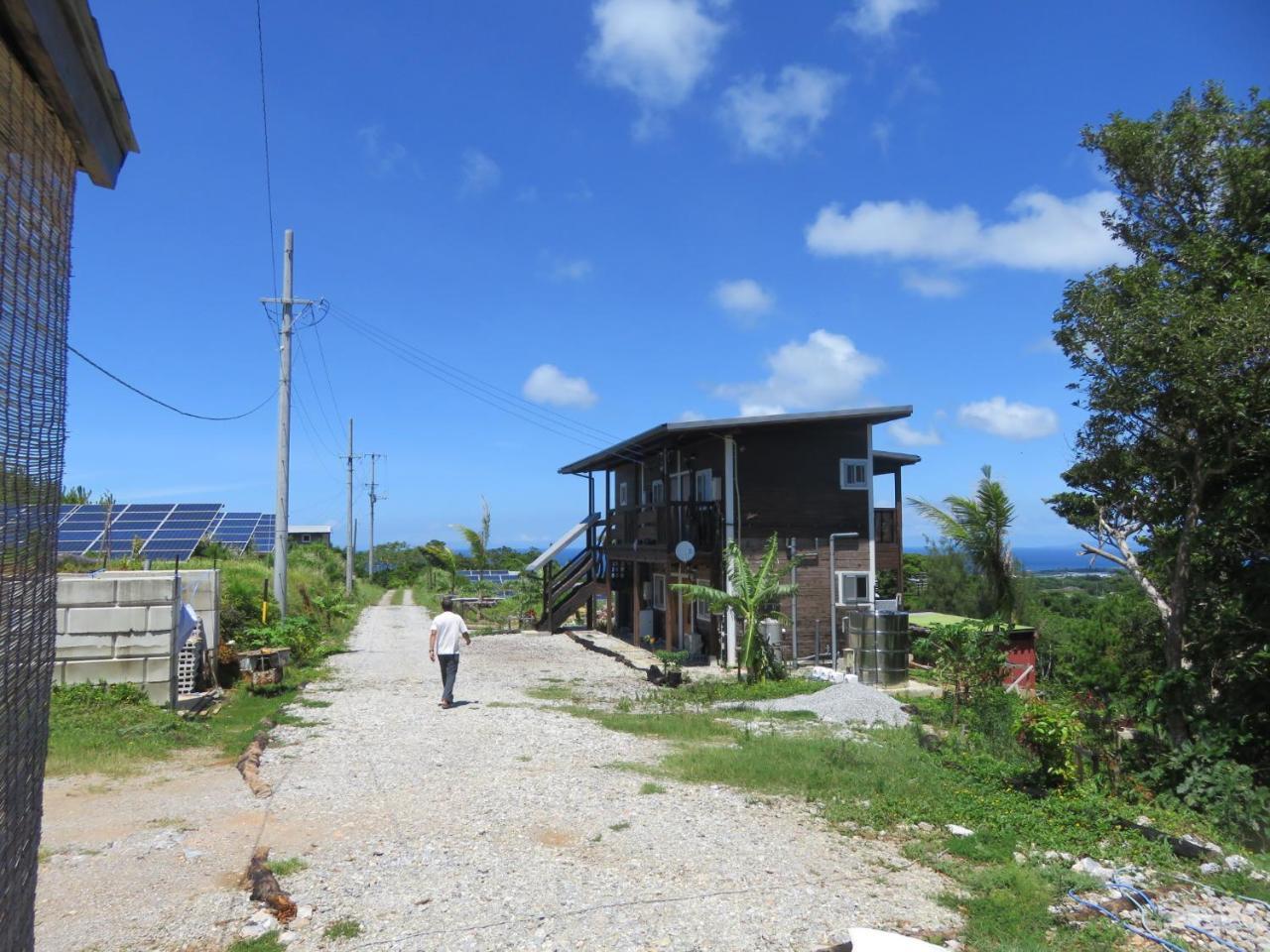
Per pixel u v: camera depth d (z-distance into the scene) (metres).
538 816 6.98
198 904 5.03
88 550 22.30
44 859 5.77
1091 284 10.45
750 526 18.20
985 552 21.05
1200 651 10.75
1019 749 9.38
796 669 17.28
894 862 6.20
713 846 6.33
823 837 6.68
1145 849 6.83
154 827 6.57
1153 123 11.70
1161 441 10.49
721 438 18.67
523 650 21.69
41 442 2.45
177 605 11.73
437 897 5.21
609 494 27.92
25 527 2.33
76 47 2.38
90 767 8.48
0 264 2.10
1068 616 25.55
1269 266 9.97
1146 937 5.13
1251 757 9.66
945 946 4.77
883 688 15.13
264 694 13.65
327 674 16.38
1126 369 9.88
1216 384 9.05
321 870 5.66
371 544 58.91
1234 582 10.62
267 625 17.41
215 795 7.59
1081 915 5.38
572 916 4.98
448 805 7.29
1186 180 11.58
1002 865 6.23
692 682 15.63
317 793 7.66
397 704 12.83
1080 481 12.02
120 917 4.83
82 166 2.82
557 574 28.23
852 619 16.09
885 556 20.30
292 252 20.61
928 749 9.81
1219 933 5.26
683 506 19.38
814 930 4.88
